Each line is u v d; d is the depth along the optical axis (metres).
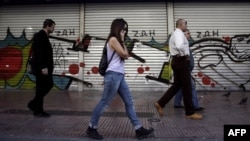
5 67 10.99
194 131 5.04
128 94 4.71
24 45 10.99
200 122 5.72
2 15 11.11
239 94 9.87
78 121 5.84
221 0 10.66
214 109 7.14
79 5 10.88
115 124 5.60
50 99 8.81
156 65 10.62
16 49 11.01
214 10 10.70
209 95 9.66
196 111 6.88
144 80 10.64
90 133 4.62
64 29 10.88
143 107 7.47
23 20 11.05
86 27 10.84
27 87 10.89
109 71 4.59
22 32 11.03
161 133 4.92
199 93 10.12
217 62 10.60
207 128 5.23
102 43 10.78
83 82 10.75
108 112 6.79
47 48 6.11
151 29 10.68
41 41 6.02
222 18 10.67
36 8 11.02
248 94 9.84
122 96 4.71
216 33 10.64
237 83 10.55
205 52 10.62
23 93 10.06
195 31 10.66
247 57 10.58
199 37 10.65
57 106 7.61
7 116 6.27
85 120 5.93
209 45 10.63
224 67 10.59
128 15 10.77
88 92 10.41
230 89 10.56
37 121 5.81
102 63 4.66
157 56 10.64
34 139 4.64
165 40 10.64
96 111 4.62
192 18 10.69
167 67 10.59
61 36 10.88
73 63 10.81
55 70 10.84
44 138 4.64
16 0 10.97
